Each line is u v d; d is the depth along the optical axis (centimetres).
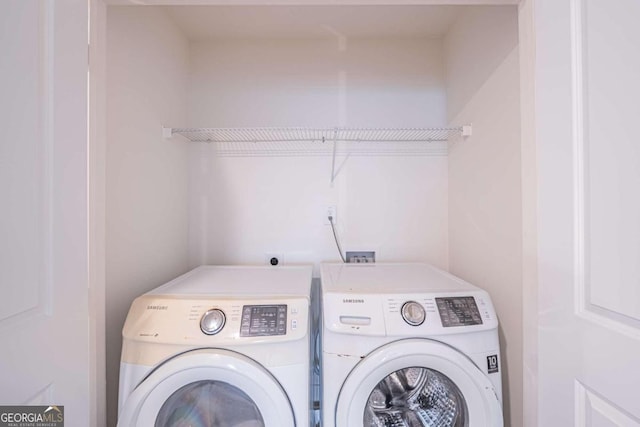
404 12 157
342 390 94
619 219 57
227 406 101
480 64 138
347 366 95
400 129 150
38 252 57
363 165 179
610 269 59
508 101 117
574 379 68
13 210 51
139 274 124
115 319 108
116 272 109
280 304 98
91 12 89
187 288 113
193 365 88
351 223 179
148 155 132
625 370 56
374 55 179
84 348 70
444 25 169
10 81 51
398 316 97
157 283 139
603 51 60
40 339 57
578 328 67
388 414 107
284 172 179
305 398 92
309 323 100
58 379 62
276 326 93
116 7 110
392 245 179
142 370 91
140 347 92
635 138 53
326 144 179
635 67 53
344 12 156
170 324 93
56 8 61
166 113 149
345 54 179
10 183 51
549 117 75
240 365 89
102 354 94
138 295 123
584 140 65
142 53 127
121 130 112
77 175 67
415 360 94
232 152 179
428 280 123
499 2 91
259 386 89
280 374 92
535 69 81
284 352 93
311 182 179
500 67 122
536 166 82
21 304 53
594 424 63
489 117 131
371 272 141
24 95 54
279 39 179
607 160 59
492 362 97
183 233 170
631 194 54
